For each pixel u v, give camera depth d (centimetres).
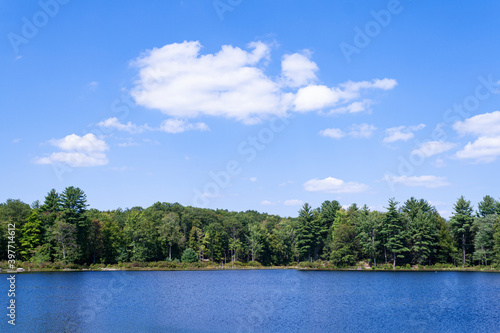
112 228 11575
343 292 6275
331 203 15400
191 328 3600
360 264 11394
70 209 10288
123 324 3738
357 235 11194
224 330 3534
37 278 8031
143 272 10700
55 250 10225
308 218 12738
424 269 10588
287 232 14762
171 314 4262
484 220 10375
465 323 3831
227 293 6172
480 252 10244
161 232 12362
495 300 5272
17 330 3459
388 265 10881
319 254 13138
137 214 12875
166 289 6681
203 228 14800
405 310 4538
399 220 11075
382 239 11100
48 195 10606
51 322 3784
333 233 12062
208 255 13712
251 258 14300
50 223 10306
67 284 7031
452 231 11088
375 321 3928
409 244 11062
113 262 11562
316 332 3472
